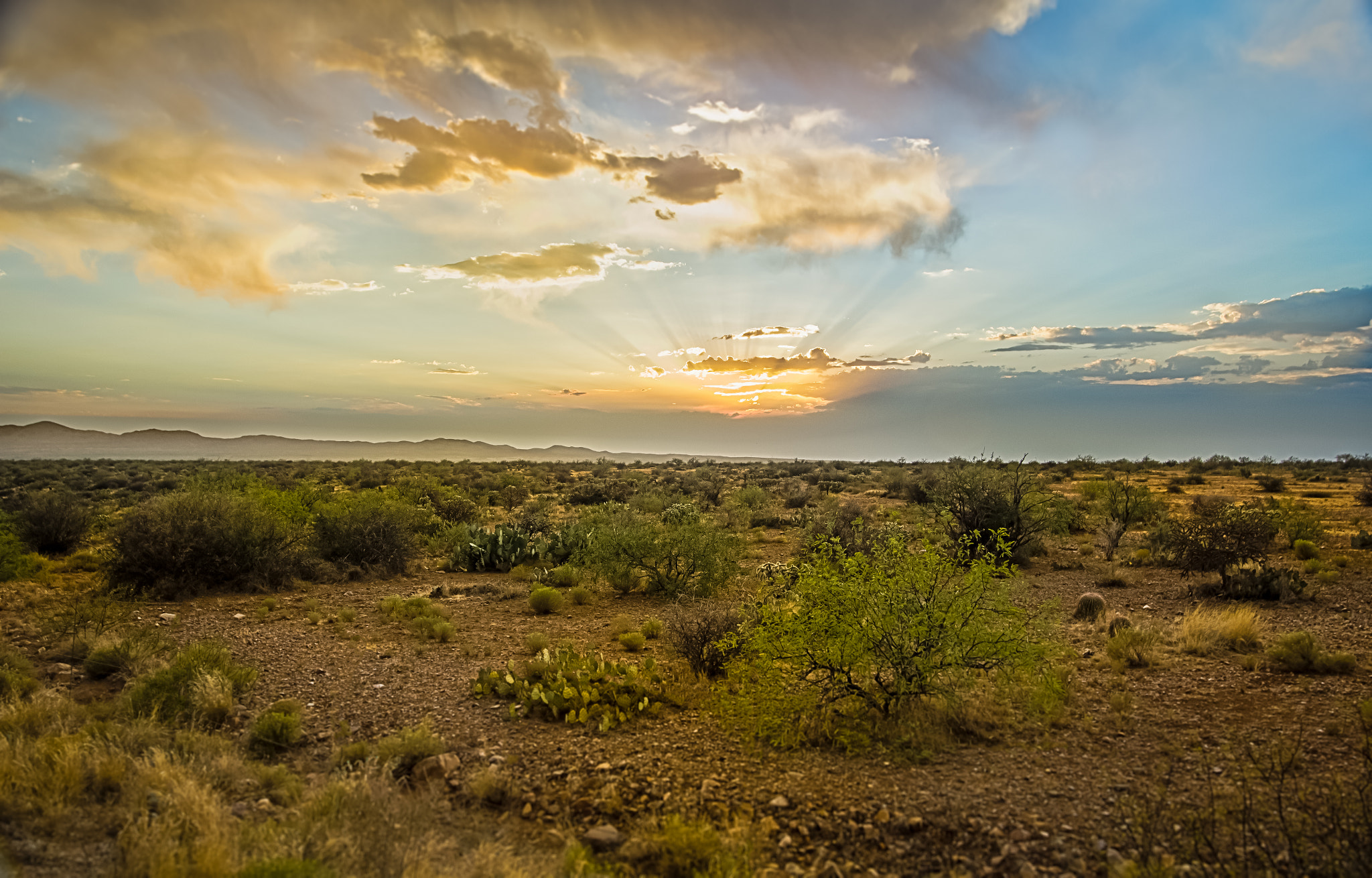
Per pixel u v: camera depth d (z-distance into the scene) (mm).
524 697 8180
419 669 9789
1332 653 9016
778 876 4516
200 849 4379
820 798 5555
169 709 7344
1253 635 10016
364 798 5266
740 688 7422
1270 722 6895
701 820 5203
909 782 5809
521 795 5801
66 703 7195
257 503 17859
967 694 7293
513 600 15812
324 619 12930
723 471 78062
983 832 4961
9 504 27297
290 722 7047
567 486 56312
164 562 14992
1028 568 18094
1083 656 9672
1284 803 5027
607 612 14344
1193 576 15789
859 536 16719
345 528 19609
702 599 14898
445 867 4473
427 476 50094
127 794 5207
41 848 4457
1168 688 8141
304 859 4383
